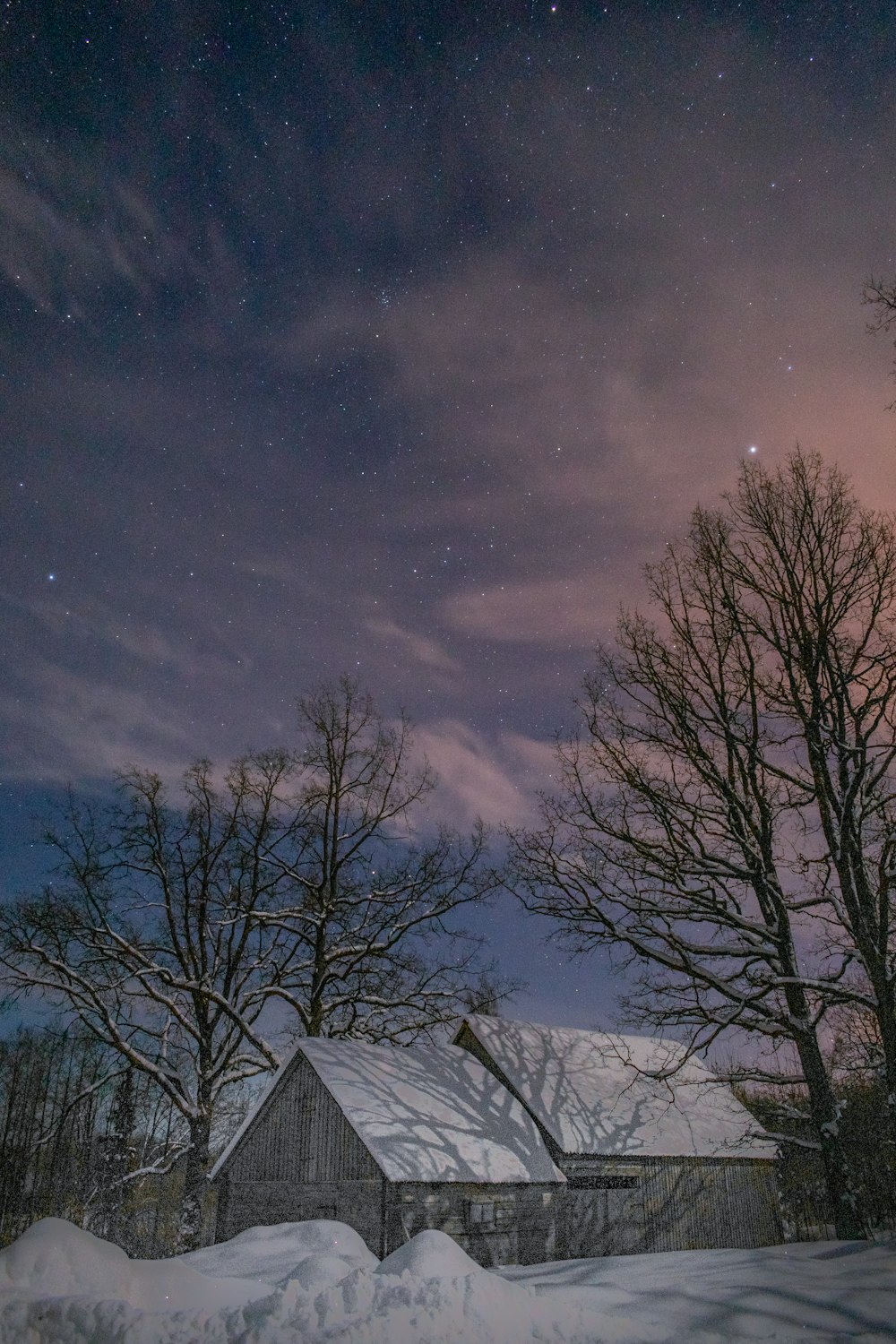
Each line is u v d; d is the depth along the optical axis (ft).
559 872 83.66
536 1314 33.60
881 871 70.49
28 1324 30.78
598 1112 96.73
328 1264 41.63
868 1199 109.60
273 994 105.91
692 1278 46.06
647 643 88.28
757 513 82.64
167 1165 113.09
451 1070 95.20
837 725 74.64
